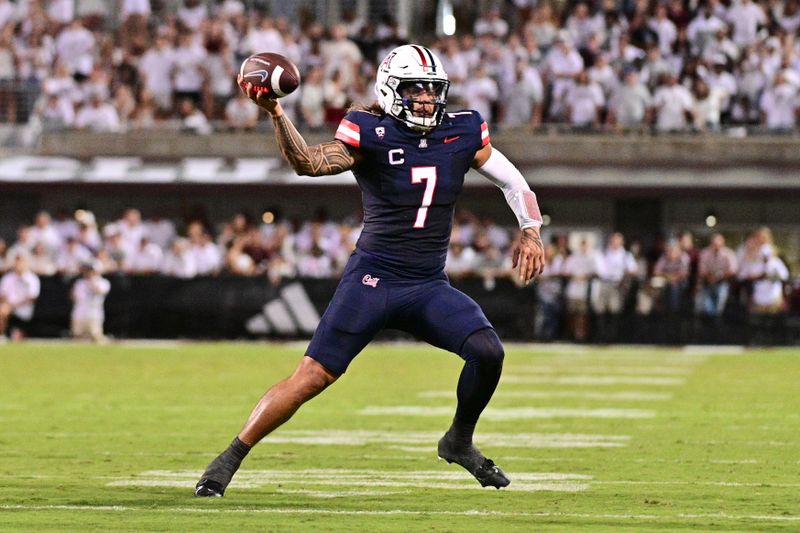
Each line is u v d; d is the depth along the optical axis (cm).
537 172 8181
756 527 1928
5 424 3412
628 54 8300
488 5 9031
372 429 3331
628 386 4594
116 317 7038
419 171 2117
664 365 5575
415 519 1983
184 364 5500
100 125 8581
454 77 8306
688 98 8169
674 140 8119
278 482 2403
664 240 7325
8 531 1864
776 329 6838
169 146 8481
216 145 8450
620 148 8144
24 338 7025
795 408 3878
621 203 8356
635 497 2236
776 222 8238
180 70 8594
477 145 2170
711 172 8088
